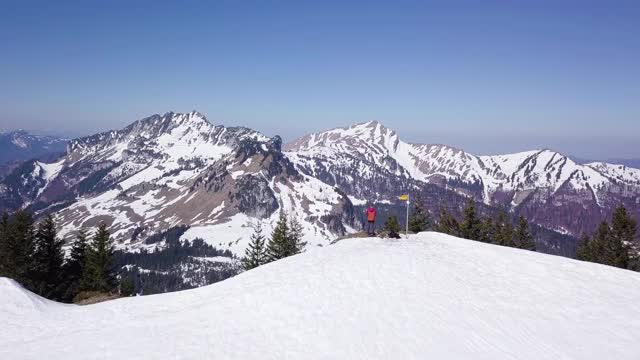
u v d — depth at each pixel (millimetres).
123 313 27297
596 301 22500
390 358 18031
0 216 65250
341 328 20969
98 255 65000
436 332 19828
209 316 24609
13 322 26531
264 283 28609
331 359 18453
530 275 26250
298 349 19578
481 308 22016
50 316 27750
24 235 62031
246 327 22438
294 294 25672
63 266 67062
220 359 19172
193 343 20984
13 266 59406
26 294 31219
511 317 20953
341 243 36812
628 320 20266
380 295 24109
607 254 69812
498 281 25484
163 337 22000
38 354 20906
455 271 27047
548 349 17969
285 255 74375
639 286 24594
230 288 29484
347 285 25938
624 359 16969
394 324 20844
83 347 21359
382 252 31016
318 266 30094
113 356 20000
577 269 27125
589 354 17438
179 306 27641
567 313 21203
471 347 18422
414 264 28156
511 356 17594
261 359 18984
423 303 22781
